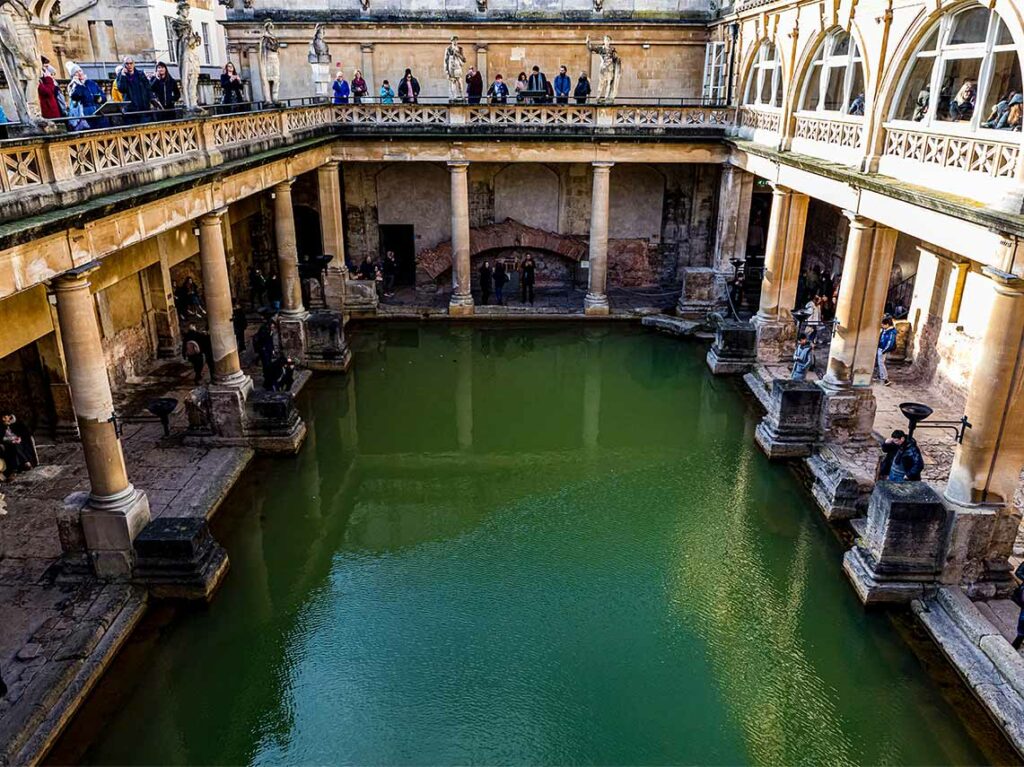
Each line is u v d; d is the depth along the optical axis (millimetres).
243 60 27219
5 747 8859
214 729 10102
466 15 26578
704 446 18109
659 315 25953
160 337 21391
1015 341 10578
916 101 13797
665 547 14039
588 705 10414
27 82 10078
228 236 24109
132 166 11969
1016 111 10531
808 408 16391
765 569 13273
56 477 15016
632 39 26906
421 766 9508
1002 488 11336
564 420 19906
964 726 9789
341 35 26844
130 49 24531
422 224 29203
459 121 24141
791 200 20172
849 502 14094
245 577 12906
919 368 19828
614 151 24547
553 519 15062
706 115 24203
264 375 17969
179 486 14781
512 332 25391
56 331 15773
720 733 9969
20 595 11484
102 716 9930
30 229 8969
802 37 17984
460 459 17844
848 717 10188
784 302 21234
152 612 11727
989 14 11086
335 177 24812
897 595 11750
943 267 18688
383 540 14445
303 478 16281
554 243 28812
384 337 24922
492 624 12016
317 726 10133
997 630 10766
